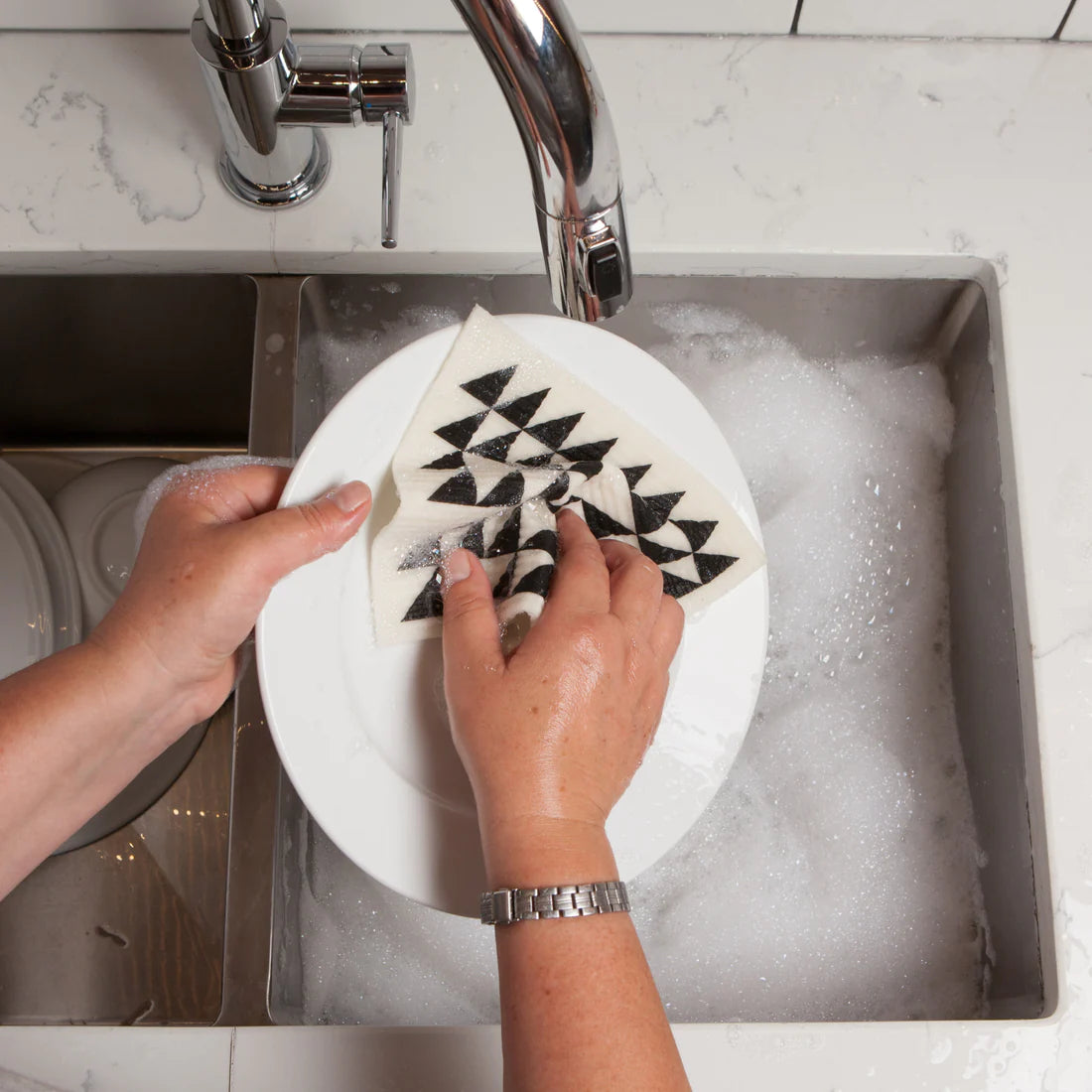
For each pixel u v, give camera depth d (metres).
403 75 0.51
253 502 0.51
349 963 0.58
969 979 0.58
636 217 0.62
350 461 0.51
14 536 0.64
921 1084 0.49
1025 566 0.57
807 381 0.68
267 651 0.48
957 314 0.66
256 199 0.61
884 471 0.66
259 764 0.56
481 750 0.41
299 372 0.63
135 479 0.74
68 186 0.62
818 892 0.59
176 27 0.64
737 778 0.61
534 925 0.37
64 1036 0.49
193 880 0.67
